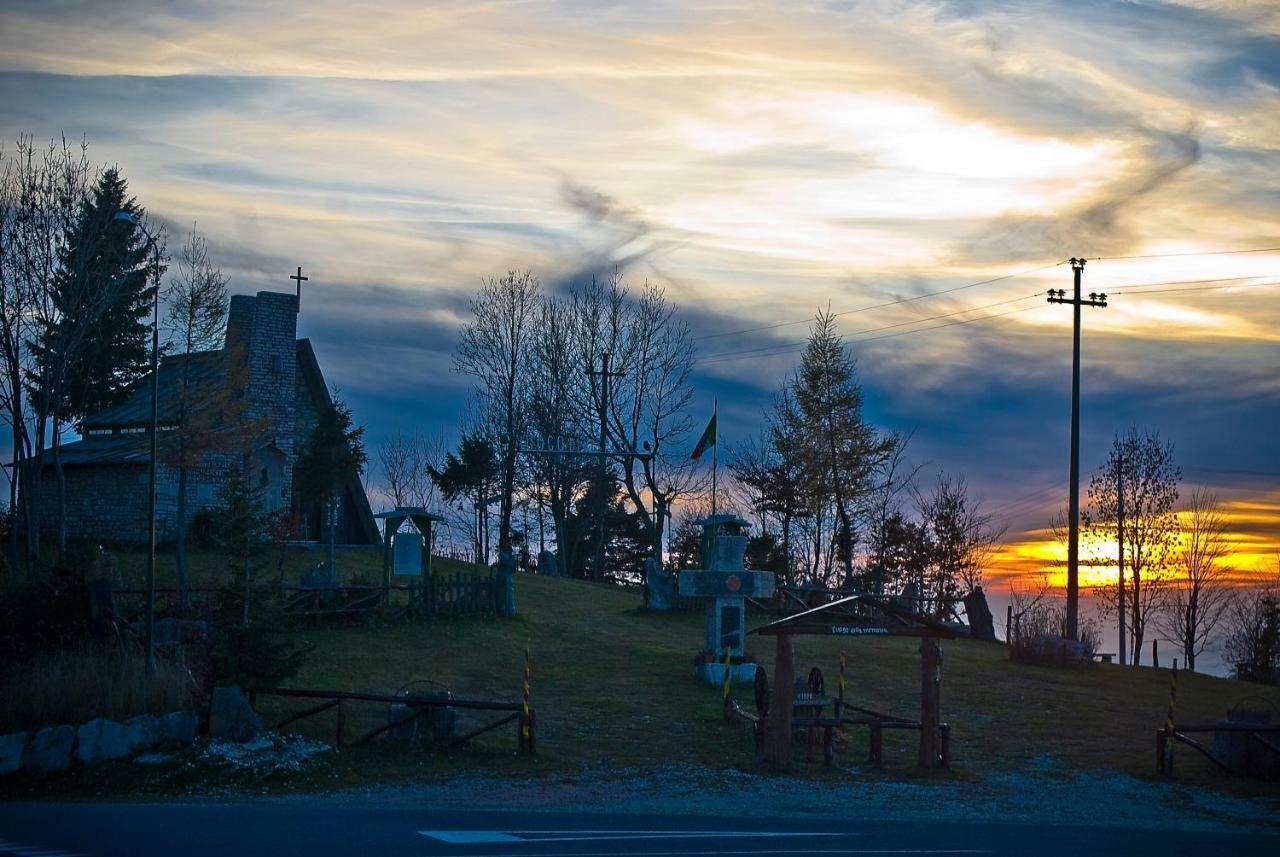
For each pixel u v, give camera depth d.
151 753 21.45
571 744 24.70
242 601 24.86
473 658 32.53
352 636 33.25
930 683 24.11
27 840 13.21
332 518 48.38
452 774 21.77
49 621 25.78
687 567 72.81
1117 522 61.44
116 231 42.12
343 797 19.58
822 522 64.94
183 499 41.19
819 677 27.22
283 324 53.44
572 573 77.00
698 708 28.61
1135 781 23.97
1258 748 24.66
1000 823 18.88
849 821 18.28
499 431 73.12
